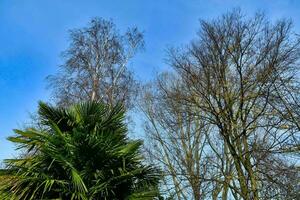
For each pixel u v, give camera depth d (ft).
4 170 34.22
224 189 56.54
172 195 45.78
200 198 56.03
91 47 78.54
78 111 36.86
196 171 69.51
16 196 33.32
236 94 50.29
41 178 33.50
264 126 45.88
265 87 47.55
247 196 46.32
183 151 73.92
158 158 76.13
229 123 49.80
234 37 50.98
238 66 49.70
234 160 49.80
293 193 42.32
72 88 76.23
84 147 33.83
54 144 34.42
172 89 71.20
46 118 36.86
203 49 53.52
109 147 34.58
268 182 44.78
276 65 47.39
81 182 32.86
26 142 35.40
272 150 44.52
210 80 51.11
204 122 62.59
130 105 77.87
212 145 65.31
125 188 34.65
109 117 37.11
